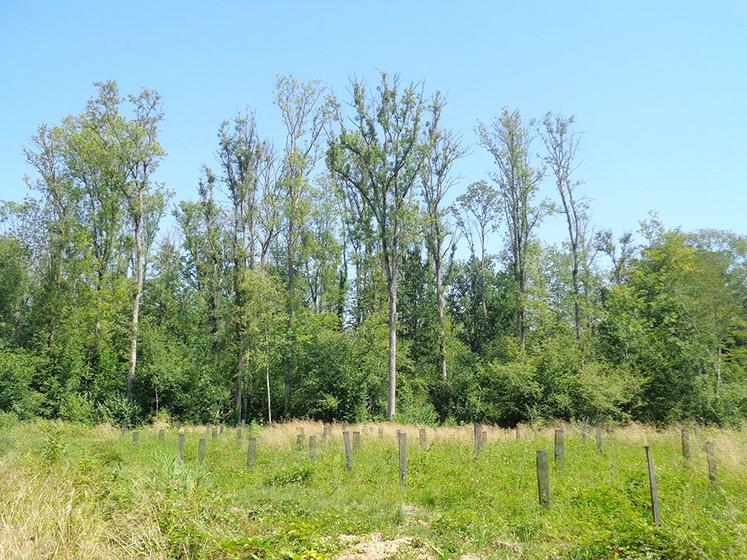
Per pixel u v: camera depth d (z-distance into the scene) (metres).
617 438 20.00
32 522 6.92
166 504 8.30
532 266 43.50
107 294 38.16
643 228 41.25
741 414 30.98
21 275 43.38
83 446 18.55
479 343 53.62
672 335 32.56
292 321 40.62
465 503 11.05
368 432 23.84
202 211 44.16
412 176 36.62
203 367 40.84
